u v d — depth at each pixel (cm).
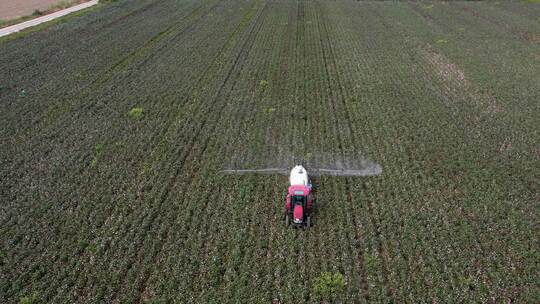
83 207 1875
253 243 1656
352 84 3166
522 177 2059
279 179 2052
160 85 3178
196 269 1548
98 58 3762
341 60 3684
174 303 1420
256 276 1508
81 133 2500
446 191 1948
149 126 2561
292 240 1666
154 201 1900
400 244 1662
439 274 1509
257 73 3406
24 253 1627
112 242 1666
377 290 1459
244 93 3025
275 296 1446
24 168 2170
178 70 3475
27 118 2698
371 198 1898
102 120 2653
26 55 3844
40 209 1861
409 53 3875
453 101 2862
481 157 2208
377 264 1550
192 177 2089
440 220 1758
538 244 1648
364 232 1708
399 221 1761
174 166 2147
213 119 2634
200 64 3606
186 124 2573
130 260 1594
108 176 2091
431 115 2659
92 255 1617
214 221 1766
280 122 2605
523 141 2369
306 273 1541
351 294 1452
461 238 1666
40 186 2020
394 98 2914
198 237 1684
